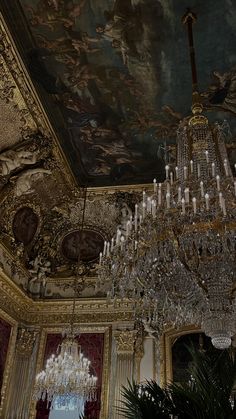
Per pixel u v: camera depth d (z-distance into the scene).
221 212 7.57
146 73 9.73
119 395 11.40
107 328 12.80
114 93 10.32
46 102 10.50
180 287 9.00
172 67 9.55
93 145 11.95
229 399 4.77
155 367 11.91
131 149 12.05
